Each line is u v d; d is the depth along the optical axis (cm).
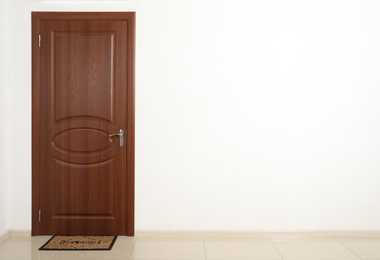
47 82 396
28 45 395
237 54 398
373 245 377
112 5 396
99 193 400
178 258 342
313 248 368
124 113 398
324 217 402
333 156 402
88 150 399
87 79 397
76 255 347
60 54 396
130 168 399
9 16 393
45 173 399
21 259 337
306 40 399
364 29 398
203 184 401
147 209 400
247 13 397
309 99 401
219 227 402
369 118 401
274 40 398
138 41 396
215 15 397
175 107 399
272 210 402
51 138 398
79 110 398
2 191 383
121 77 397
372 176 402
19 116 397
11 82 396
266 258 342
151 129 399
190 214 401
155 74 398
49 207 400
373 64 400
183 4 396
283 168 402
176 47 397
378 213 402
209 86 399
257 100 400
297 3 397
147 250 361
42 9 394
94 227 401
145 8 396
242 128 401
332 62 400
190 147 400
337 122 402
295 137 402
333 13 398
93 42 396
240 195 402
